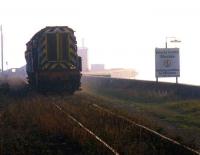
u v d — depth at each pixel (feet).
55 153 36.24
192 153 34.09
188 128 50.16
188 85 79.10
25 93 91.66
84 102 74.49
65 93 91.35
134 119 53.36
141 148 36.24
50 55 92.73
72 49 93.50
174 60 91.04
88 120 52.29
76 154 35.81
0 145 38.19
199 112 61.72
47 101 73.72
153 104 77.00
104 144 36.86
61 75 92.27
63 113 57.82
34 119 52.39
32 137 42.86
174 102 76.18
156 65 91.30
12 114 57.31
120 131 43.98
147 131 44.04
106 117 55.16
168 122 55.31
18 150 37.11
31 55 106.22
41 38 92.48
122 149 35.88
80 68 93.71
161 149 36.17
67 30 93.66
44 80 91.81
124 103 78.28
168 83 86.99
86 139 39.75
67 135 42.37
